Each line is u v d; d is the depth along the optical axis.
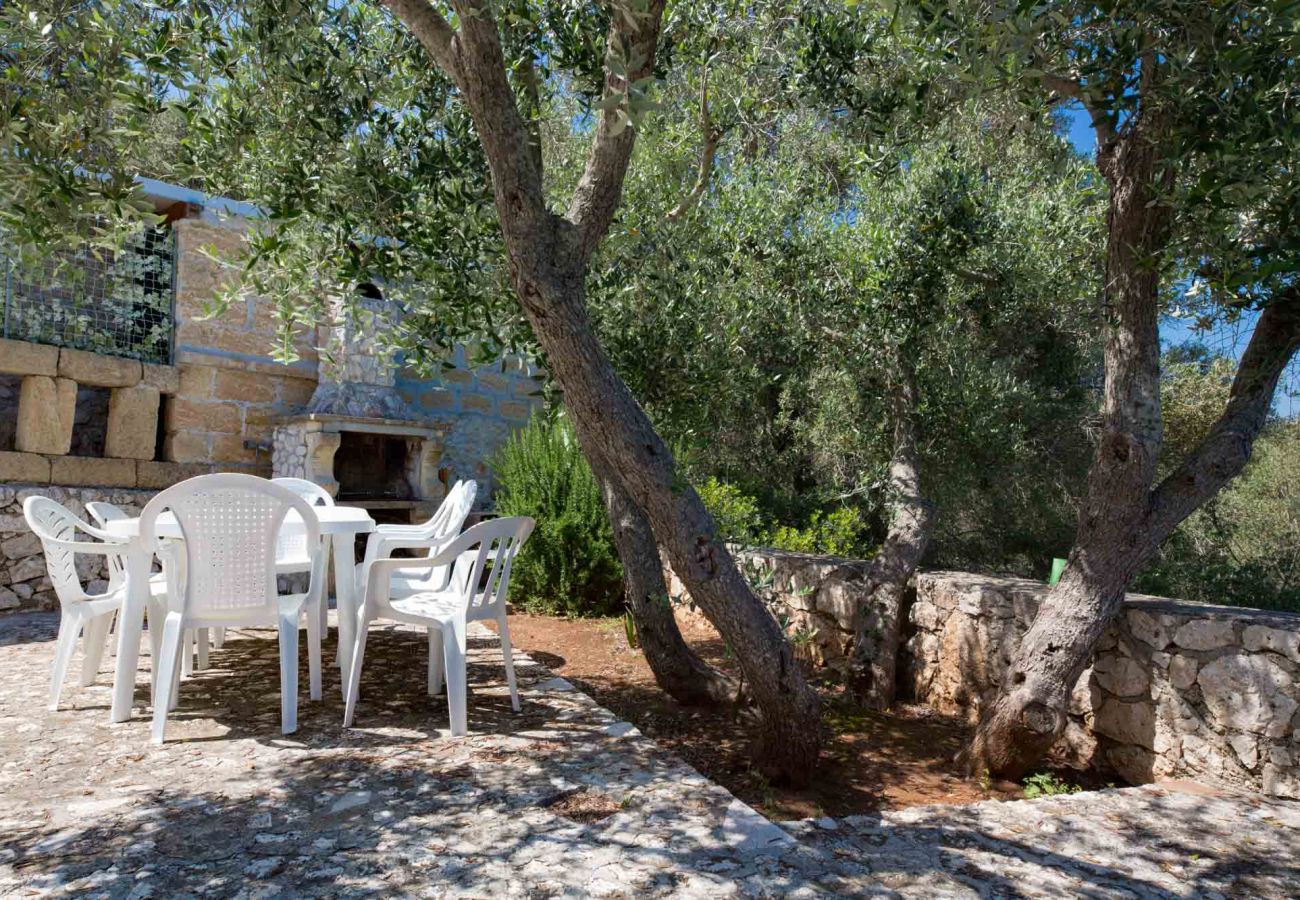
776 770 3.30
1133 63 2.82
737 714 4.06
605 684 4.60
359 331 4.25
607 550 6.43
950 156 5.27
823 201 5.66
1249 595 7.10
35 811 2.67
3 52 3.00
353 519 4.32
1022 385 6.77
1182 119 2.84
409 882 2.24
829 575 5.17
